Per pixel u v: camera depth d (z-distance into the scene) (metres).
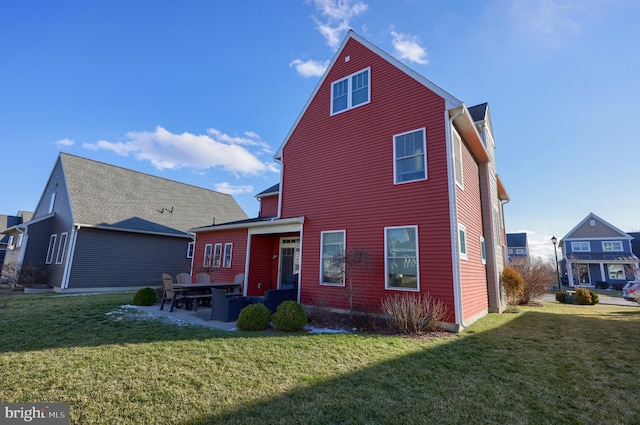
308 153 10.97
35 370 4.12
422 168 8.32
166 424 2.91
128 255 17.48
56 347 5.20
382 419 3.05
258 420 2.99
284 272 12.52
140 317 8.14
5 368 4.18
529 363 4.80
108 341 5.64
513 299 13.05
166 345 5.39
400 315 6.94
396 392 3.67
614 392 3.78
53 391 3.51
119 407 3.20
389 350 5.33
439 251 7.62
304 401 3.39
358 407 3.28
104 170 19.62
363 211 9.16
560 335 6.71
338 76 10.78
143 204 19.66
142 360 4.59
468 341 6.12
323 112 10.88
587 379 4.18
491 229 11.30
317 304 8.88
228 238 13.73
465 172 9.64
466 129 9.31
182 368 4.29
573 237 33.06
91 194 17.58
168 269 19.06
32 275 15.81
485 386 3.90
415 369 4.43
